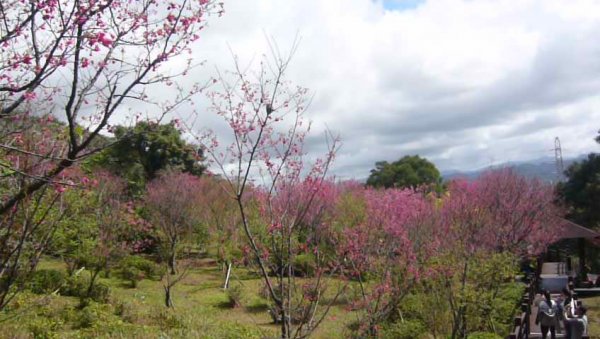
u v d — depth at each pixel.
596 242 27.45
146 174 28.44
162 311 14.55
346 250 9.98
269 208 7.33
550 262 27.64
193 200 24.30
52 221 6.10
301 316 7.38
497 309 12.42
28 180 5.18
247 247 7.87
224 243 14.38
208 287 22.66
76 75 4.61
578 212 33.16
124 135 5.15
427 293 12.03
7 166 4.43
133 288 22.06
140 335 11.09
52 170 4.87
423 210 14.36
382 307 10.93
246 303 17.69
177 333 11.32
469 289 11.13
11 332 9.43
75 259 15.84
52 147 5.34
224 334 11.25
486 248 13.05
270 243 7.74
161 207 24.22
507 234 16.77
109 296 17.28
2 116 4.38
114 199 18.28
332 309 13.64
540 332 14.59
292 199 7.54
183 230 24.70
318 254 8.04
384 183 46.25
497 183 20.20
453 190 20.02
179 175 26.36
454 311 11.12
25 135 5.20
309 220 8.78
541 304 13.37
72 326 12.14
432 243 12.62
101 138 5.50
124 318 13.52
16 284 6.79
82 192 6.29
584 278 24.56
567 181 35.31
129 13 4.77
